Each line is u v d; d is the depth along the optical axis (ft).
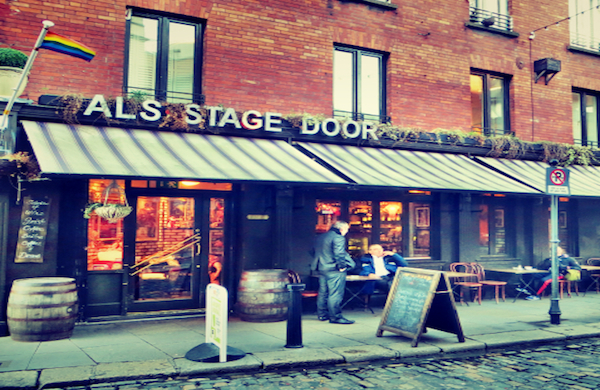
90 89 24.59
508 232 36.81
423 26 33.86
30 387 14.90
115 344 20.13
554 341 22.30
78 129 22.80
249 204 27.91
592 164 39.24
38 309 20.22
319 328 24.02
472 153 34.04
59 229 23.59
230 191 28.30
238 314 26.13
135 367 16.66
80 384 15.40
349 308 29.99
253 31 28.50
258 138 27.40
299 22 29.84
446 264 33.37
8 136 21.43
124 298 25.38
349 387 15.56
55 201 23.02
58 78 23.97
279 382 16.06
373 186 23.97
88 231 24.71
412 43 33.32
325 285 26.23
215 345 18.07
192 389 15.19
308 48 29.96
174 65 27.35
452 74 34.63
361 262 30.25
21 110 21.99
